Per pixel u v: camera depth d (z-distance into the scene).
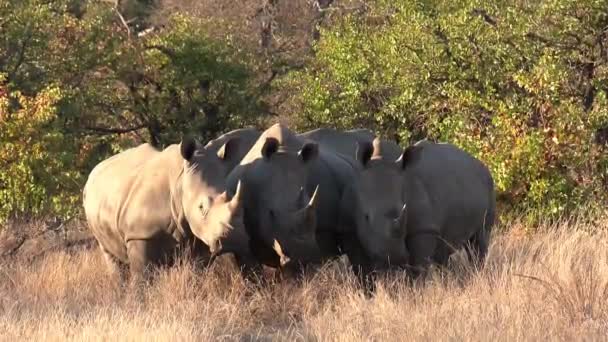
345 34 78.38
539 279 34.97
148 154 45.28
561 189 57.38
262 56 103.06
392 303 35.22
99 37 86.19
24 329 33.56
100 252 51.88
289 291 39.88
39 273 45.53
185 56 92.12
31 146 60.56
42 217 60.53
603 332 30.92
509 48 64.69
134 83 92.25
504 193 58.56
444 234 42.00
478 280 37.53
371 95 77.31
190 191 39.22
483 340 30.33
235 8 136.62
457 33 66.56
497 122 60.47
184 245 40.91
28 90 79.50
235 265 41.06
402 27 70.69
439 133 69.69
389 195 39.28
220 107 94.38
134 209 42.00
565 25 62.72
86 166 80.19
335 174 41.62
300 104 85.50
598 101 59.47
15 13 78.25
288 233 38.88
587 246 43.25
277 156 39.97
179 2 140.62
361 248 40.56
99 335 32.03
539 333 30.67
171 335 32.16
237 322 37.00
